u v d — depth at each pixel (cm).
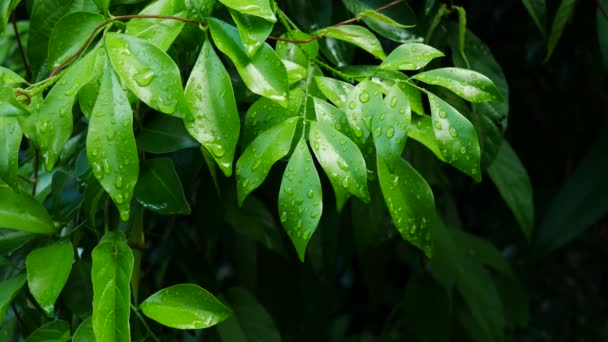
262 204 85
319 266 89
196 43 72
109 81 67
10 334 80
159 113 75
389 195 69
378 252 96
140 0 76
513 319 106
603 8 88
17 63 91
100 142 66
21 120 68
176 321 70
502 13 106
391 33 80
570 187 106
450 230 98
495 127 83
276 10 73
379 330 146
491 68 85
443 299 95
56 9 77
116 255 69
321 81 71
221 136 67
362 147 71
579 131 124
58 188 76
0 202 71
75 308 73
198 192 84
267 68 69
